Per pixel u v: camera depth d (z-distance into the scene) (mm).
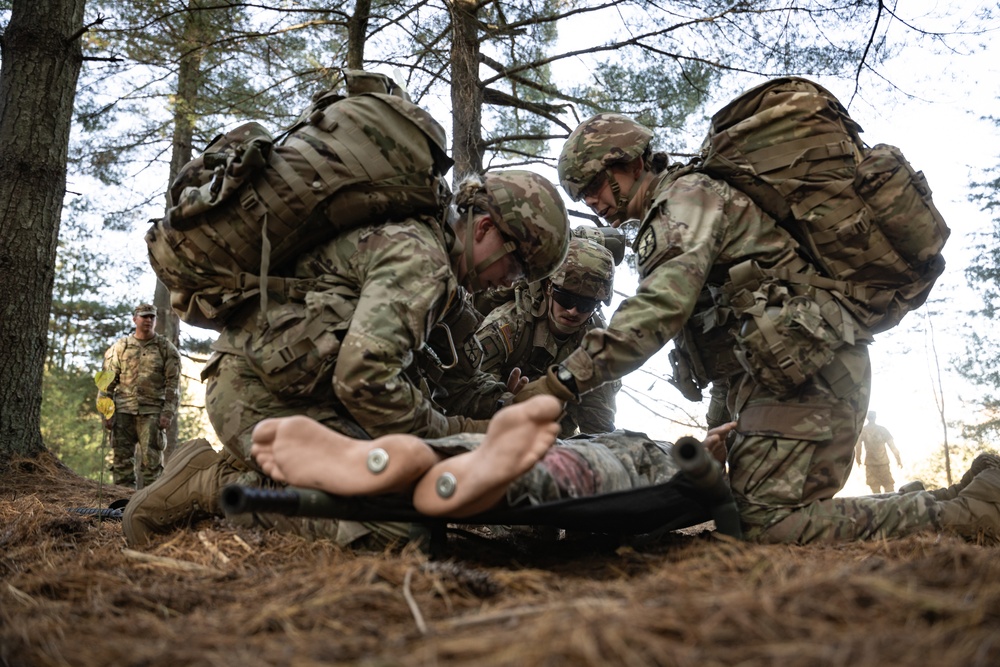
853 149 2729
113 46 10086
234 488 1799
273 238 2547
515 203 2889
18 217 6109
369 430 2516
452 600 1747
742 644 1252
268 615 1614
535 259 2943
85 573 2164
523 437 1840
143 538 2787
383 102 2609
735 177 2744
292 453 1971
